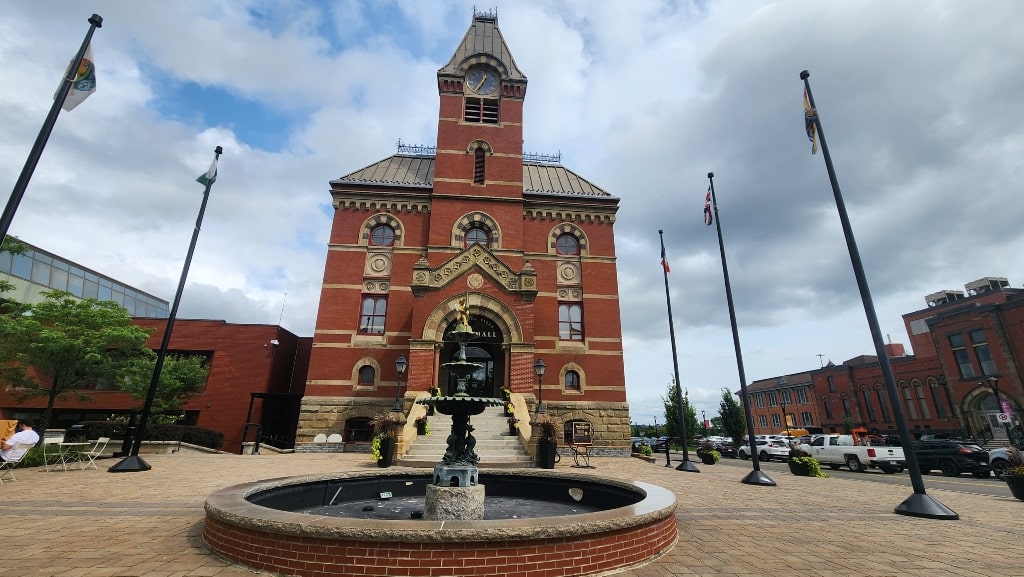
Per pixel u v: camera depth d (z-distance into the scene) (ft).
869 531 26.50
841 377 167.63
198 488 37.37
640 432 306.76
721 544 22.98
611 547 18.54
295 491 28.53
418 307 78.95
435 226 92.02
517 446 62.13
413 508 29.76
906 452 34.04
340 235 91.30
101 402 93.25
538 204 97.50
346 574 16.40
